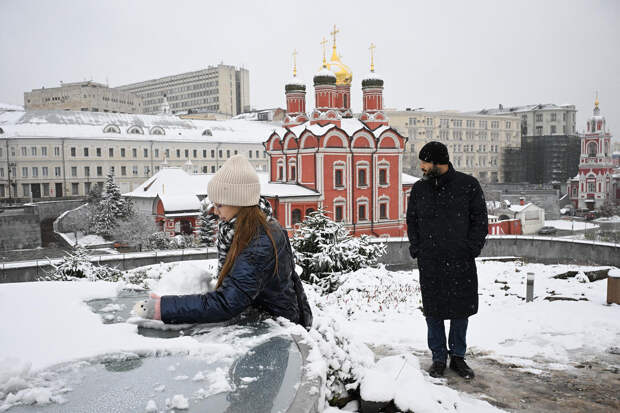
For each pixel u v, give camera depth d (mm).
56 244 54719
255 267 2680
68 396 2027
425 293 4977
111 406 1932
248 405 1959
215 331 2803
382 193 43062
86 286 3877
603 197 92438
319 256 12516
